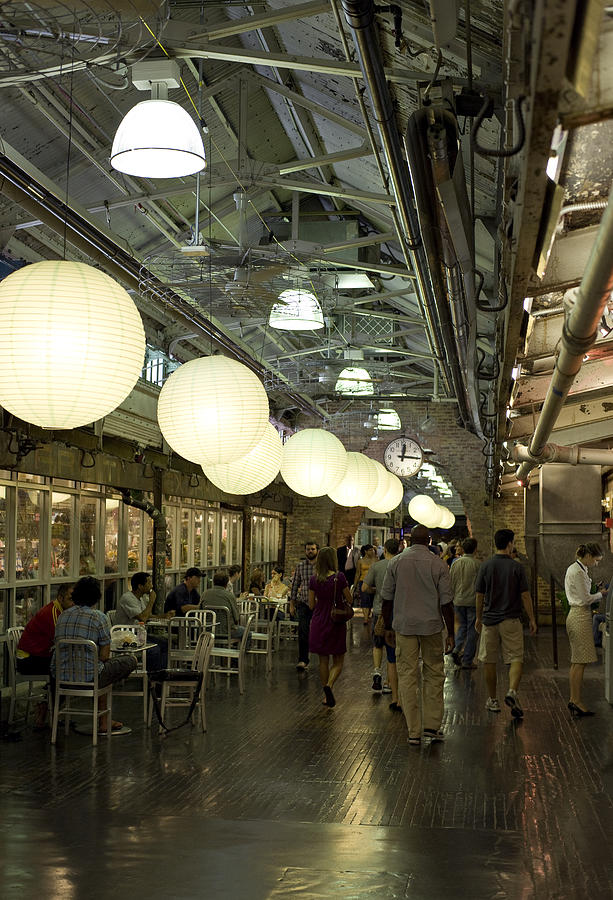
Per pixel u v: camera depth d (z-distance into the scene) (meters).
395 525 41.00
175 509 17.34
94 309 4.45
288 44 8.05
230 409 6.49
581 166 3.21
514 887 4.59
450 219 4.95
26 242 10.34
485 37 5.06
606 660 10.44
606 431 11.91
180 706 9.45
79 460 12.05
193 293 9.53
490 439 12.31
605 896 4.48
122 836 5.38
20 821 5.67
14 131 8.52
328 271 10.34
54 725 8.09
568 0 1.87
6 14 3.74
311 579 10.39
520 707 9.93
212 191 11.35
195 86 9.20
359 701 10.55
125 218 11.20
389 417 23.64
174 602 12.84
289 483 10.96
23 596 10.98
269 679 12.41
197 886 4.56
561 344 4.37
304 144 11.12
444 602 8.26
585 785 6.67
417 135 4.46
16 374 4.40
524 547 23.67
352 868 4.86
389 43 6.00
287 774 6.96
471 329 7.16
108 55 4.09
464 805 6.13
